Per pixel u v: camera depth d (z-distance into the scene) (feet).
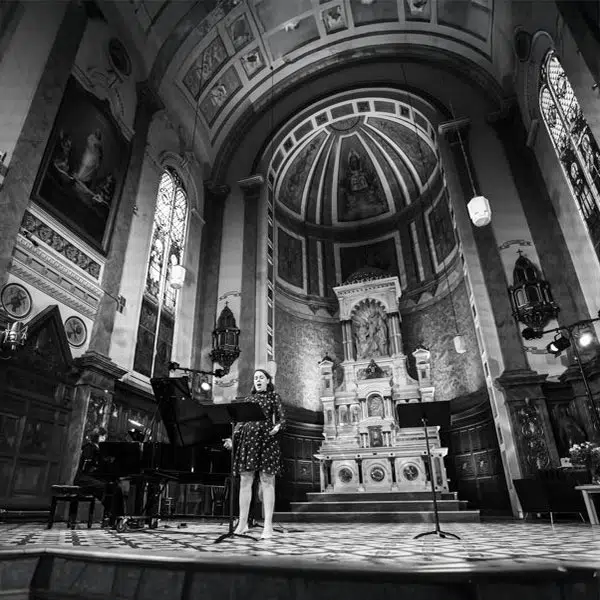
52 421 27.30
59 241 30.73
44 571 9.11
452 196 44.32
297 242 63.31
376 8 53.72
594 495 22.97
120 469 19.63
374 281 55.31
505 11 42.45
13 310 26.21
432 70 53.11
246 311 46.39
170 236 46.47
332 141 63.67
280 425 15.39
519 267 37.24
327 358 53.06
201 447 24.86
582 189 33.81
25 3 30.66
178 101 51.08
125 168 39.86
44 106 30.35
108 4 40.14
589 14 29.68
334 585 6.68
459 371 49.32
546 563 6.80
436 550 10.07
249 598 7.12
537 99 40.37
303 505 32.37
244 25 52.85
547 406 32.91
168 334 42.63
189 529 20.21
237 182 55.26
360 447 40.14
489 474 42.50
